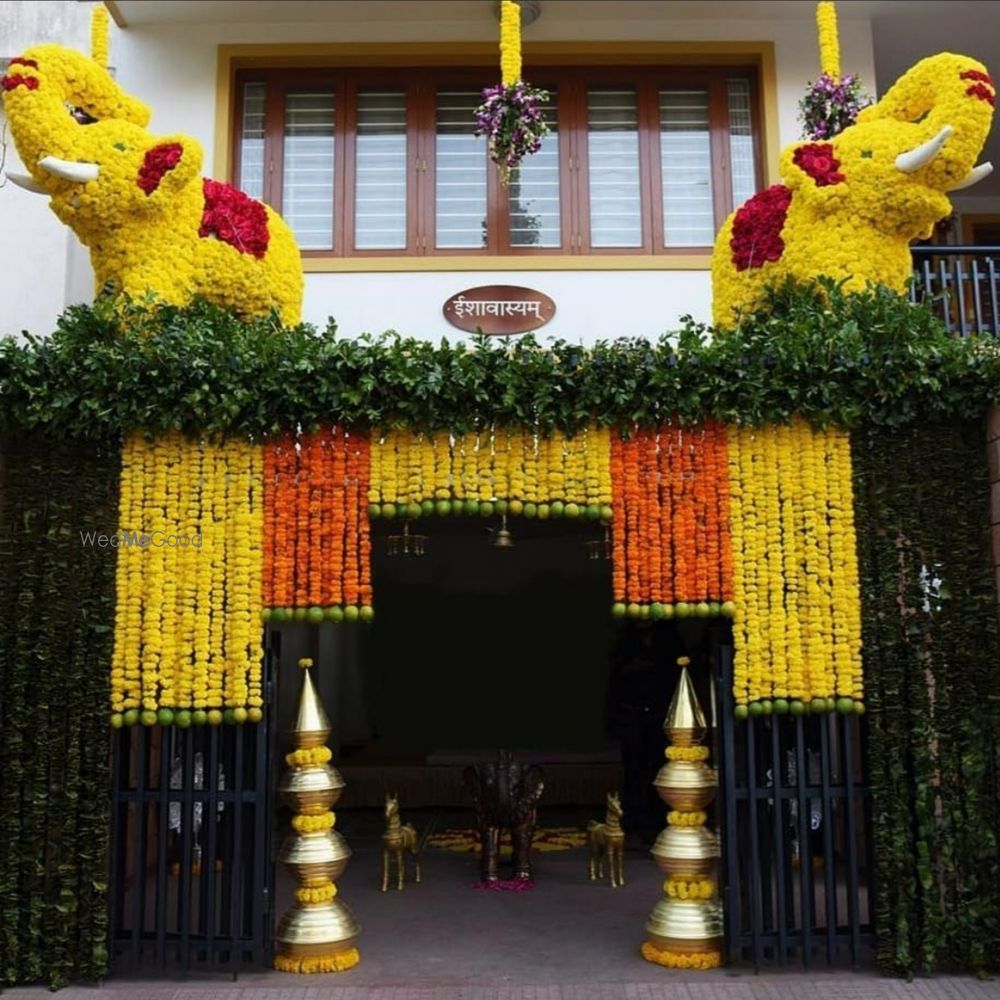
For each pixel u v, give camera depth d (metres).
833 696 4.53
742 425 4.61
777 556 4.57
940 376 4.58
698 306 7.29
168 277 5.14
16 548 4.54
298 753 4.81
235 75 7.79
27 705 4.46
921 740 4.52
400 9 7.57
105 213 5.04
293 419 4.52
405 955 4.91
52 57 5.11
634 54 7.70
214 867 4.58
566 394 4.55
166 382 4.43
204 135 7.57
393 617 9.97
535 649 9.95
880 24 7.92
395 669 9.93
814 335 4.59
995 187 10.41
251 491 4.55
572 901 5.98
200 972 4.57
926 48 8.33
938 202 5.13
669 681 7.76
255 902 4.56
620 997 4.29
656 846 4.85
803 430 4.65
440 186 7.67
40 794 4.41
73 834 4.43
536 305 7.23
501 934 5.28
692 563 4.57
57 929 4.38
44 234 7.31
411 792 9.10
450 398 4.47
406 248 7.56
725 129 7.77
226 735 4.71
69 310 4.73
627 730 7.76
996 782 4.52
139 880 4.54
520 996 4.30
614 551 4.60
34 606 4.51
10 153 7.40
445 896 6.12
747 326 4.75
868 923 4.65
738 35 7.72
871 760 4.55
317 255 7.55
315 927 4.66
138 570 4.49
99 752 4.46
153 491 4.52
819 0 7.51
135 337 4.54
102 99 5.34
